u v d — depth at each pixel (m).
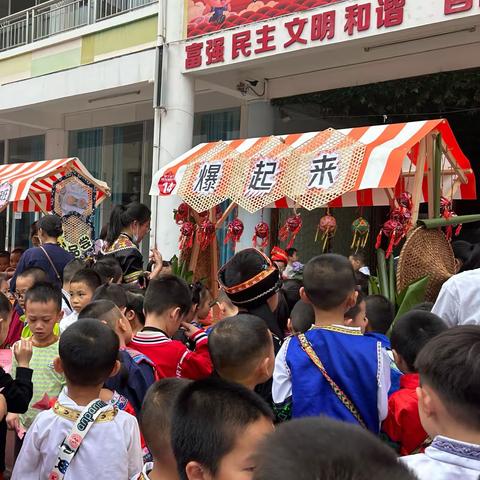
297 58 7.52
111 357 2.06
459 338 1.33
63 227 6.14
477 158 8.62
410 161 4.64
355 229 4.51
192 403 1.33
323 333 2.16
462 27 6.21
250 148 4.32
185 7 7.85
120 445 2.03
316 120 8.73
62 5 10.13
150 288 2.68
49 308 2.85
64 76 9.51
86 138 11.43
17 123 11.24
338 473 0.75
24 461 2.07
